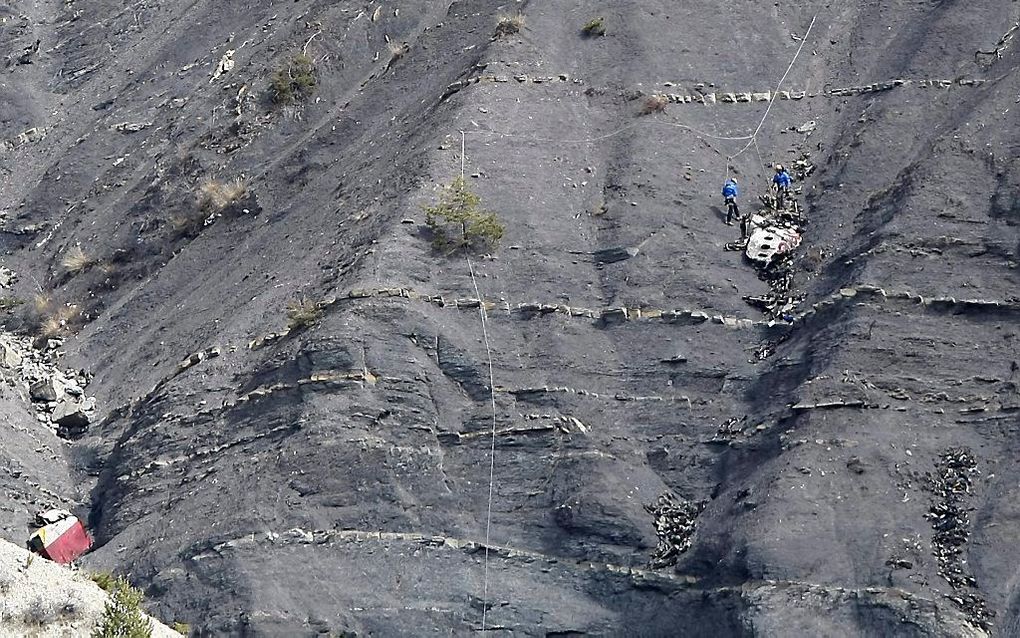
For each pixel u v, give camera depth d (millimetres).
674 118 66625
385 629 47188
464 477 51094
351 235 62875
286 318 59594
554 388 53219
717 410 52312
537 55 71438
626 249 58594
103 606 47531
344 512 50500
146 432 59000
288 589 48469
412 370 53906
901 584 43781
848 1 73000
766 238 58938
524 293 57125
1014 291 52094
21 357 71125
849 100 66875
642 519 48812
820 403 49469
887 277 53281
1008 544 44406
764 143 65625
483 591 47625
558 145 65562
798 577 44438
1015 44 64688
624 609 46750
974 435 48250
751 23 72625
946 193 56250
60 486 60188
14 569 47656
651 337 55188
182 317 68375
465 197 59094
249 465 53469
